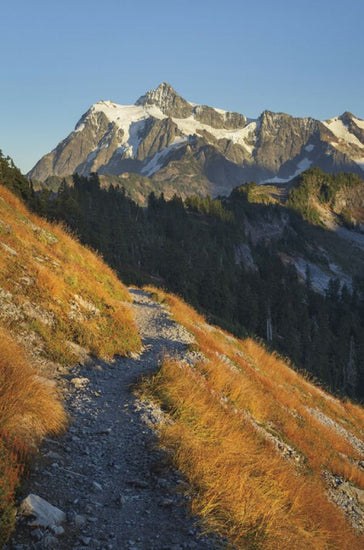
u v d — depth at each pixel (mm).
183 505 5695
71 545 4535
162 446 7383
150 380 10898
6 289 12344
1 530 4289
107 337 14359
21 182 47844
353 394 97500
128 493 5902
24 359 9219
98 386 10539
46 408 7148
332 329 122312
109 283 23672
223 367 15273
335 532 7453
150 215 163125
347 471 12906
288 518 6559
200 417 9164
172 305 28094
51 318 12812
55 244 20594
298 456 11859
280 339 96500
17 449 5570
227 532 5297
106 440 7496
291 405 18438
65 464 6301
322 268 199875
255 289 108312
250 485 6613
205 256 132500
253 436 10438
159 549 4719
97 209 107625
